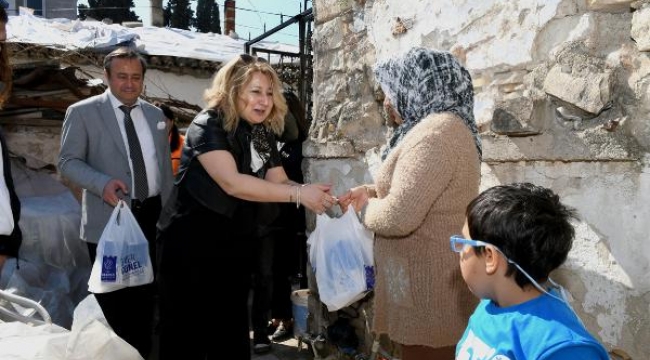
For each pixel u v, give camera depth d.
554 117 2.04
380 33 3.03
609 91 1.84
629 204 1.84
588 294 1.98
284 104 2.61
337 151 3.30
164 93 9.86
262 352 3.61
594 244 1.95
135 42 9.22
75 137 3.21
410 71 1.91
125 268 2.90
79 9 20.39
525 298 1.18
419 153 1.73
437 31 2.65
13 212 2.43
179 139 4.25
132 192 3.31
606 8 1.91
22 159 4.88
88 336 1.92
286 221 3.77
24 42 7.95
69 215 4.23
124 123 3.34
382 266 2.00
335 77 3.39
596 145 1.90
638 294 1.82
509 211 1.15
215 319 2.63
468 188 1.78
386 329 2.05
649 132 1.76
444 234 1.79
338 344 3.26
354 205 2.46
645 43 1.75
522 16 2.20
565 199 2.04
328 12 3.42
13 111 6.53
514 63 2.24
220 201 2.44
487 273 1.20
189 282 2.49
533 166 2.16
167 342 2.56
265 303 3.63
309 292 3.64
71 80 6.70
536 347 1.08
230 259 2.59
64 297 3.74
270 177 2.73
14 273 3.64
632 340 1.85
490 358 1.17
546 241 1.12
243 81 2.38
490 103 2.36
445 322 1.83
